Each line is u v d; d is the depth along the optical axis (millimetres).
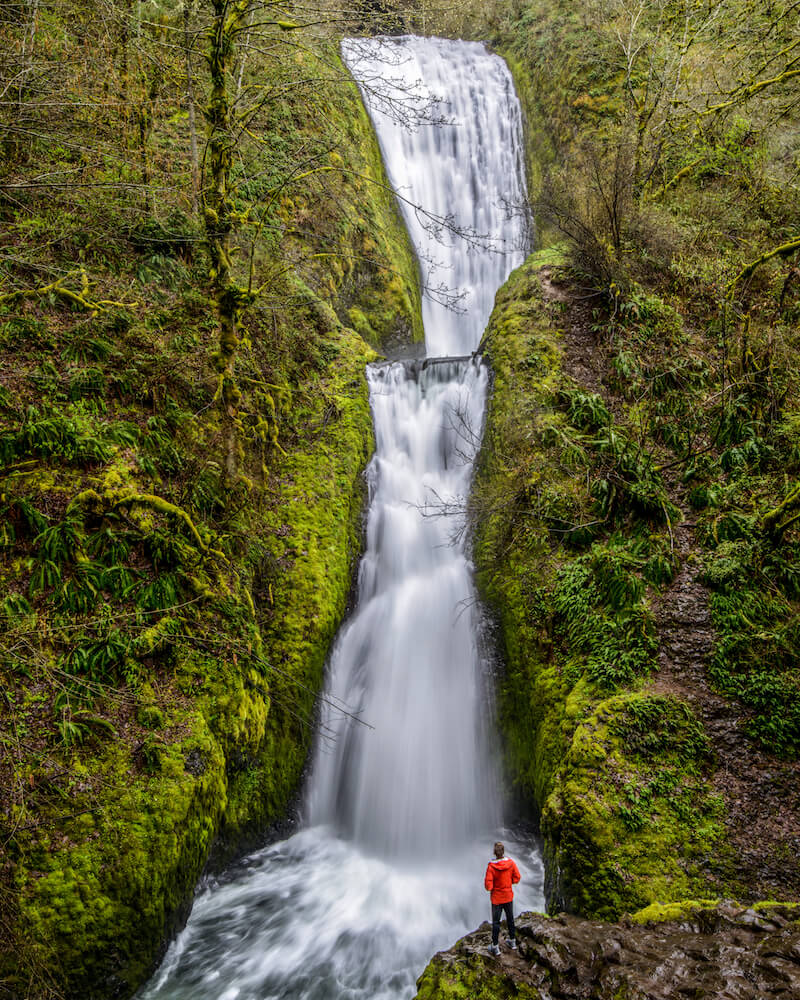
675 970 5277
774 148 15359
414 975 6973
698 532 9727
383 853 9070
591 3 19781
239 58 11430
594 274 13539
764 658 8180
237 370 10805
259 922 7621
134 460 8727
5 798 6180
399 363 13469
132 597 7758
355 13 11250
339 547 10523
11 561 7332
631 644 8664
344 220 15844
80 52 9820
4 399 8156
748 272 10828
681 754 7625
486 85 21438
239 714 7961
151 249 11125
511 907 5906
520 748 9312
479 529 11359
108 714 7031
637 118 15617
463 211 19625
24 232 9508
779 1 14438
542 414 11508
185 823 6930
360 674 10500
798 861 6762
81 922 6031
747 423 10734
